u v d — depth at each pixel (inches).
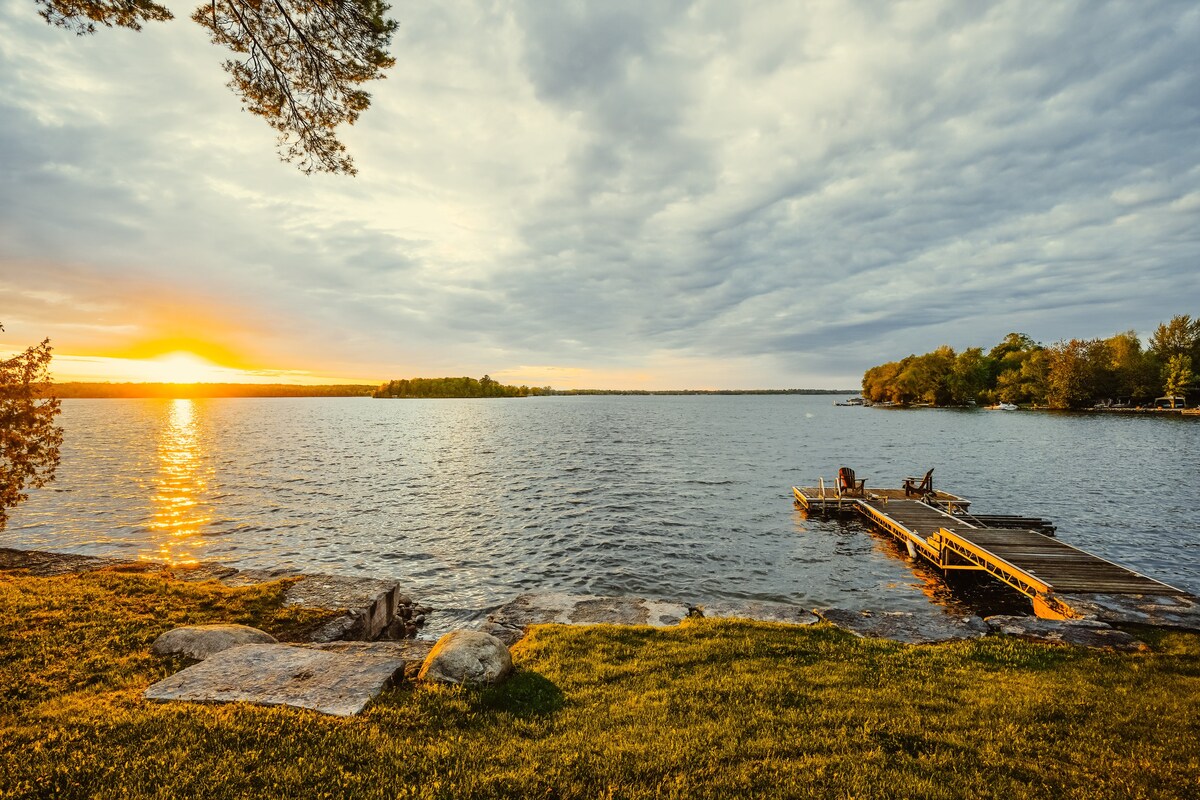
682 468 1713.8
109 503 1192.8
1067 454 1941.4
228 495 1285.7
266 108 378.3
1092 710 267.0
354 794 189.8
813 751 224.8
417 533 970.1
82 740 218.8
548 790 194.1
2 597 415.8
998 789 199.2
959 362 5334.6
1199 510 1099.9
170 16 335.9
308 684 270.2
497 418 4778.5
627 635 370.9
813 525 1026.1
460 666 284.7
